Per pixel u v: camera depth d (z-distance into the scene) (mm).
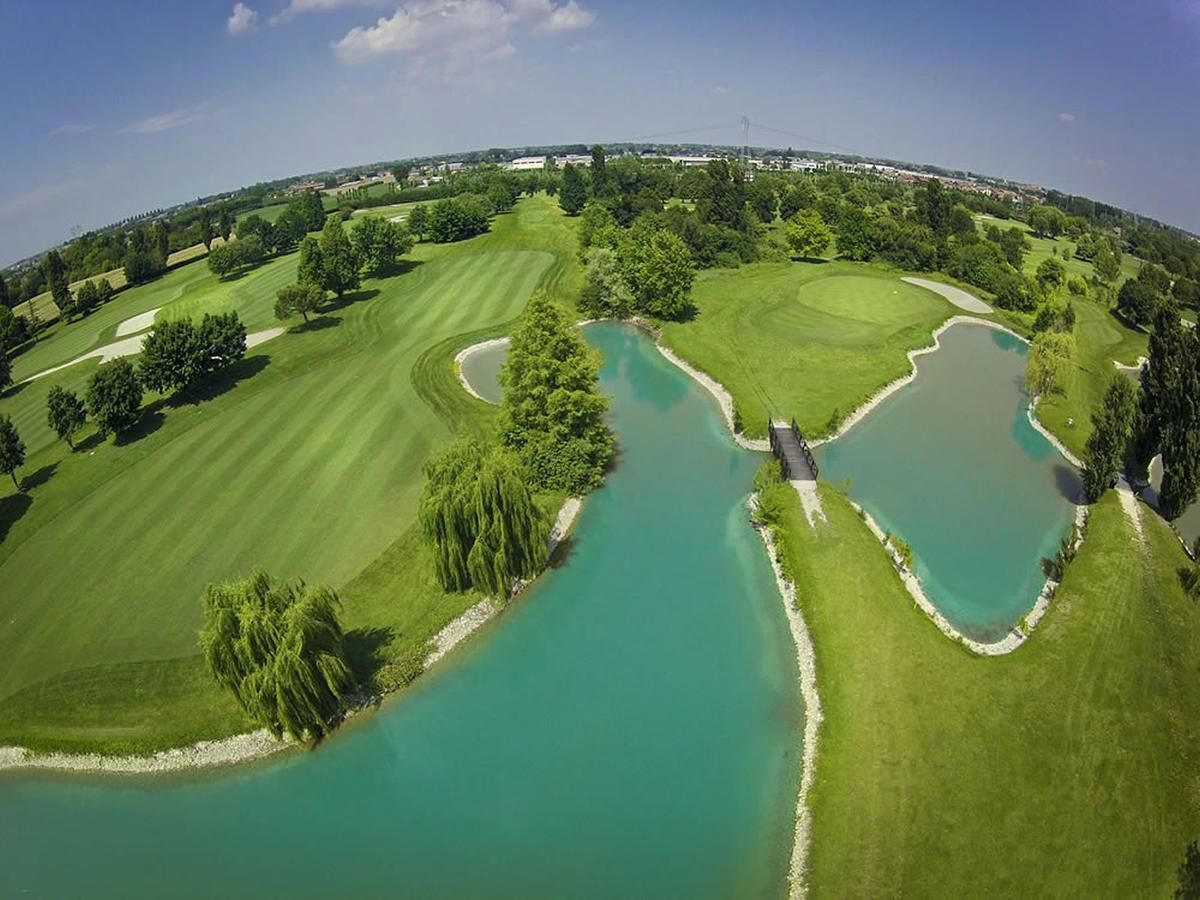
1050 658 43000
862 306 114750
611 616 50625
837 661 43781
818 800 35750
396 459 68250
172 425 77500
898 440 73875
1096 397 82812
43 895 35438
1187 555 52500
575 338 64375
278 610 39656
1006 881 30625
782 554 54250
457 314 111625
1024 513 60656
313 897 34406
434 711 43719
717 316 109750
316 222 190375
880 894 30766
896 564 53406
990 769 35781
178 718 42656
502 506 49375
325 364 92125
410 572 52875
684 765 39531
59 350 123125
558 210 189125
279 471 67500
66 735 42156
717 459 70938
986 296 123625
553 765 40094
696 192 189500
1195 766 35594
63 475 70125
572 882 34156
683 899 32938
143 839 37688
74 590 54219
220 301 133000
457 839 36594
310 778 40062
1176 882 30359
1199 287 126500
